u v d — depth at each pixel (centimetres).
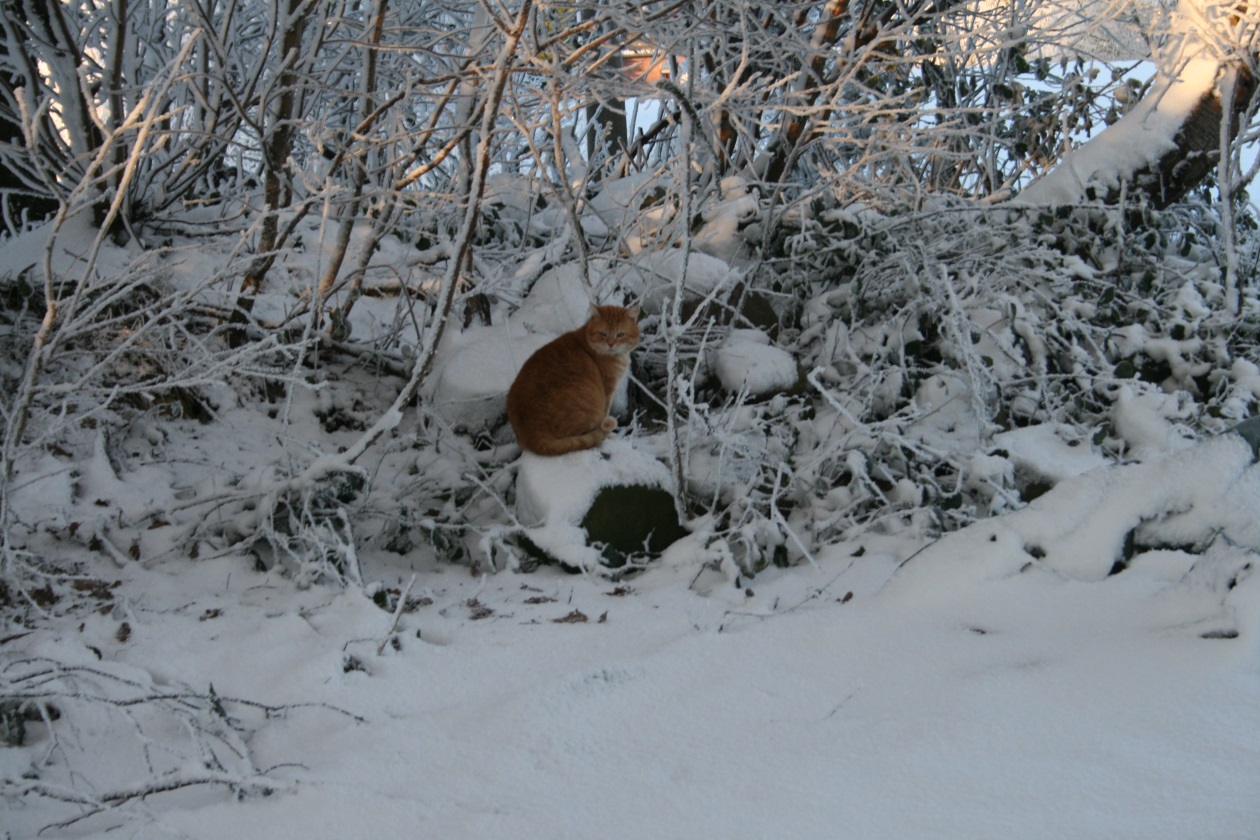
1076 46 783
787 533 461
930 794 224
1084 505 348
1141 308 603
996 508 447
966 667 286
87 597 380
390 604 378
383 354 600
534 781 246
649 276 623
